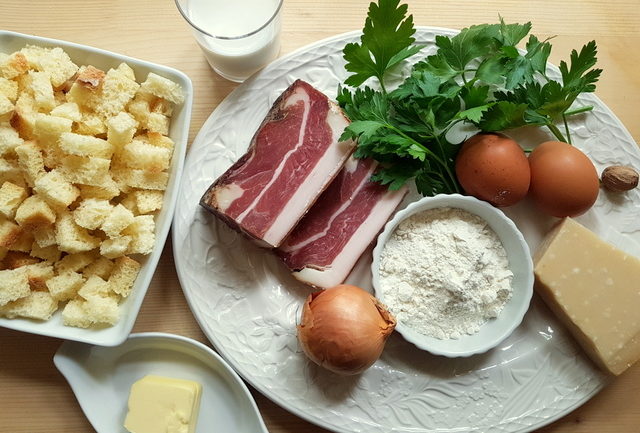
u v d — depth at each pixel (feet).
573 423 1.26
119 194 1.20
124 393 1.24
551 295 1.20
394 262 1.20
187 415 1.17
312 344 1.09
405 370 1.22
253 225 1.16
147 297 1.25
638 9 1.37
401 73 1.30
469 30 1.23
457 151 1.23
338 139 1.20
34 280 1.12
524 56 1.21
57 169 1.09
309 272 1.21
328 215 1.24
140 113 1.15
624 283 1.19
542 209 1.22
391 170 1.22
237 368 1.19
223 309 1.21
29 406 1.24
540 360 1.24
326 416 1.19
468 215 1.22
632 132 1.34
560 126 1.31
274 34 1.21
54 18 1.29
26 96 1.14
